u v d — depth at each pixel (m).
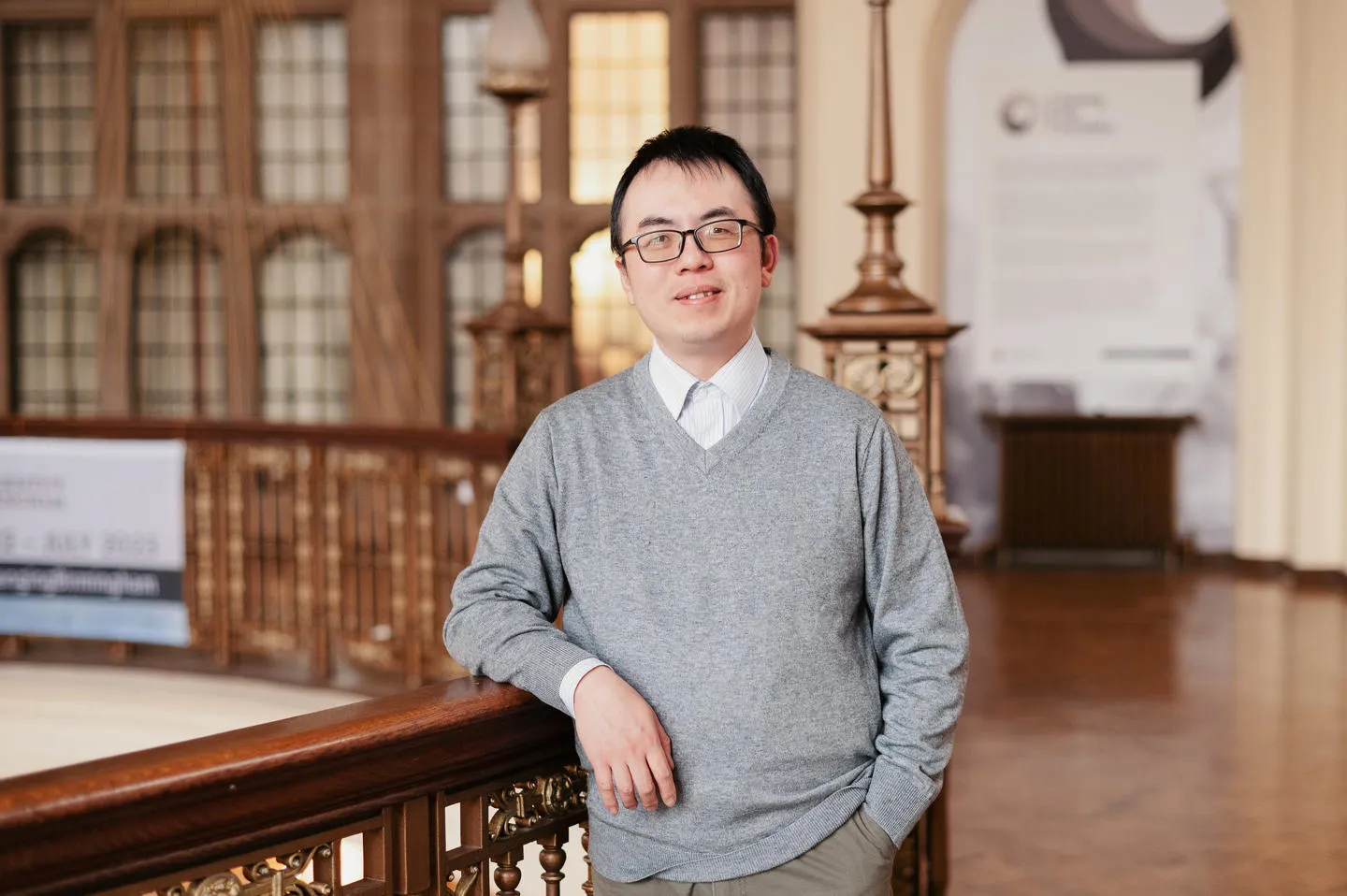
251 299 10.72
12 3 10.81
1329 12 8.75
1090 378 9.83
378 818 1.66
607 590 1.68
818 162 9.42
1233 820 4.28
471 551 5.70
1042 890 3.71
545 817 1.91
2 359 11.08
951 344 9.90
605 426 1.75
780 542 1.65
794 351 10.89
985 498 9.93
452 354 11.07
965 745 5.16
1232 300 9.66
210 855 1.47
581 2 10.62
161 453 6.20
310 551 6.09
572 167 10.88
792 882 1.66
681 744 1.64
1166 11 9.60
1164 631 7.32
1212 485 9.77
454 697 1.71
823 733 1.66
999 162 9.77
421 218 10.79
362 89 10.61
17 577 6.38
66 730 6.10
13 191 11.18
